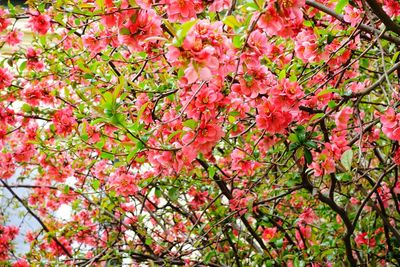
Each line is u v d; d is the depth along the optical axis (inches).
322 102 96.4
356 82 123.0
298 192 144.1
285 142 97.7
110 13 61.4
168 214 195.8
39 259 158.6
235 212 120.0
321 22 110.4
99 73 110.4
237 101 79.8
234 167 108.0
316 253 123.8
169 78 101.4
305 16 94.3
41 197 190.7
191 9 62.3
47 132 125.9
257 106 75.7
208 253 129.6
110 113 64.5
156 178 117.8
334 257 143.7
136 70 119.2
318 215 165.3
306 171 116.9
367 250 137.0
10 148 172.4
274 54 106.4
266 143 94.2
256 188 142.7
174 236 171.8
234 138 102.8
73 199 182.5
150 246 169.3
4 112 121.0
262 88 74.2
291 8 60.2
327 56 89.9
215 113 70.2
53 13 126.3
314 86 108.3
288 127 87.7
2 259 170.7
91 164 139.2
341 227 144.4
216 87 69.8
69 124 111.0
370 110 123.0
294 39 97.7
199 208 149.4
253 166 111.5
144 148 71.1
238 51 66.0
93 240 180.4
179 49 52.1
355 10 91.4
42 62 130.0
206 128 67.3
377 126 126.9
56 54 127.7
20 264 152.4
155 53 98.0
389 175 149.5
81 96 90.5
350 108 89.2
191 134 67.7
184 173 123.0
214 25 58.4
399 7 93.1
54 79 128.7
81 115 106.3
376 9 75.4
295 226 137.1
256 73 72.9
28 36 211.0
